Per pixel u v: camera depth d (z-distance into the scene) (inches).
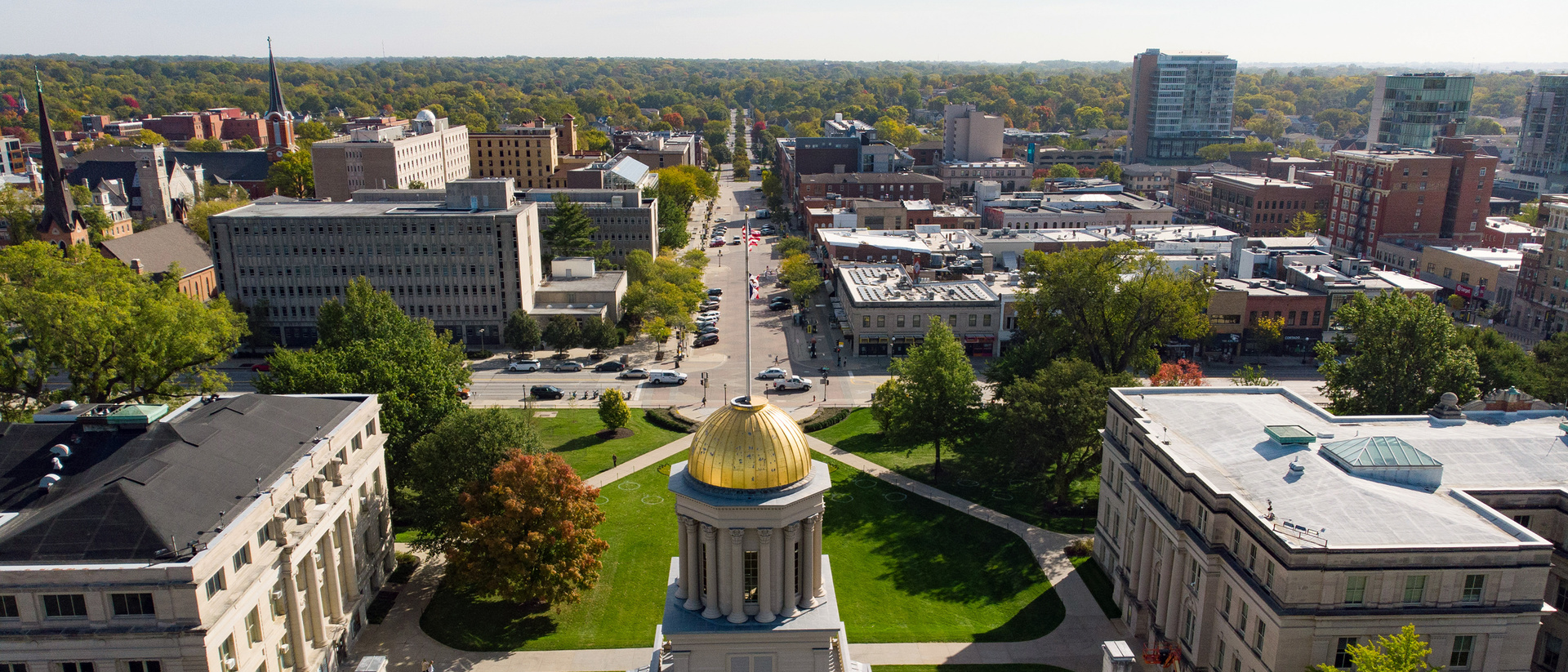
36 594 1913.1
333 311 4362.7
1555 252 5728.3
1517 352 4215.1
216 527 2085.4
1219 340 5590.6
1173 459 2448.3
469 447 2910.9
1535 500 2297.0
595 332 5536.4
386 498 3046.3
